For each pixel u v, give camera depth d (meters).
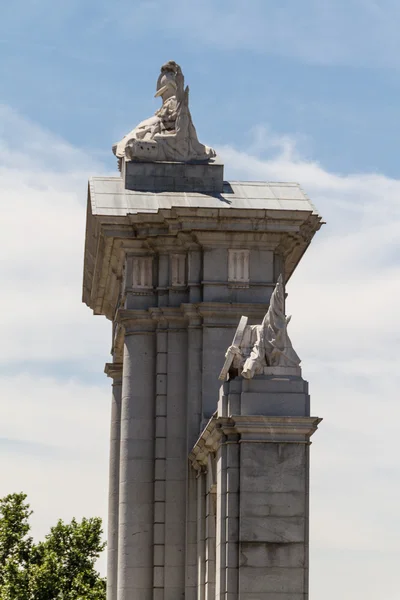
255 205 104.50
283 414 84.31
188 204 104.44
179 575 101.12
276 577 82.44
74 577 146.38
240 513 83.00
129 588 101.31
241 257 104.25
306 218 104.12
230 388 85.12
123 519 102.69
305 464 83.69
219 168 107.88
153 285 104.88
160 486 102.44
